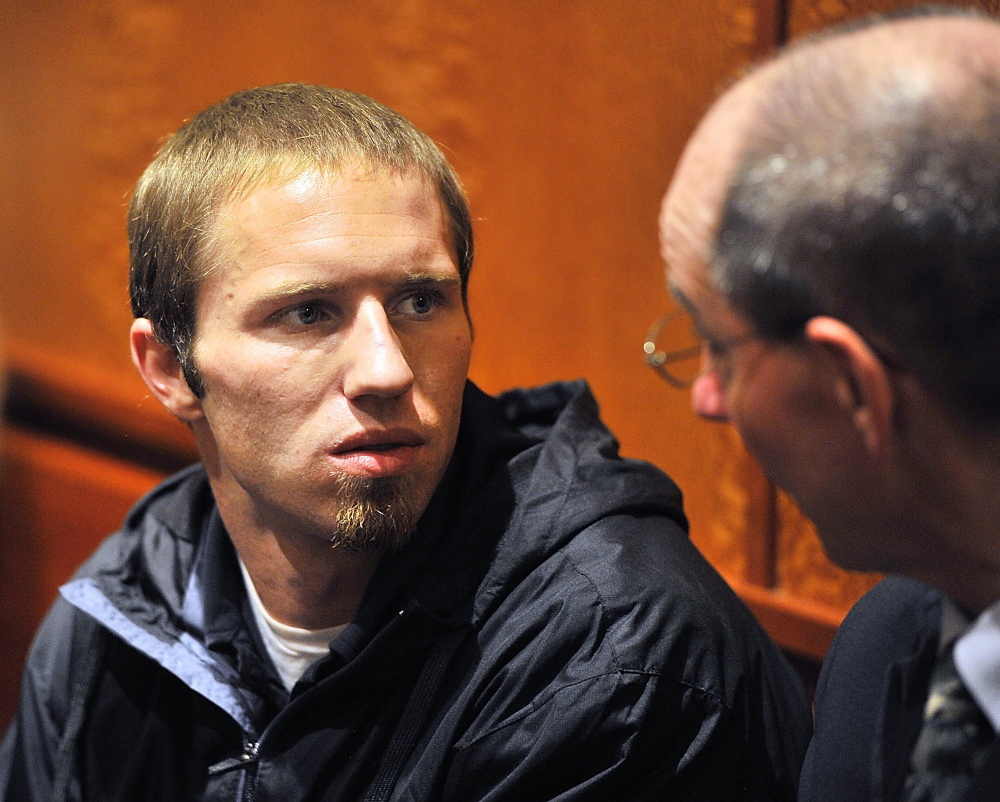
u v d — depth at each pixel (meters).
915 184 1.13
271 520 2.04
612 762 1.85
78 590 2.31
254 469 1.94
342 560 2.03
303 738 2.04
